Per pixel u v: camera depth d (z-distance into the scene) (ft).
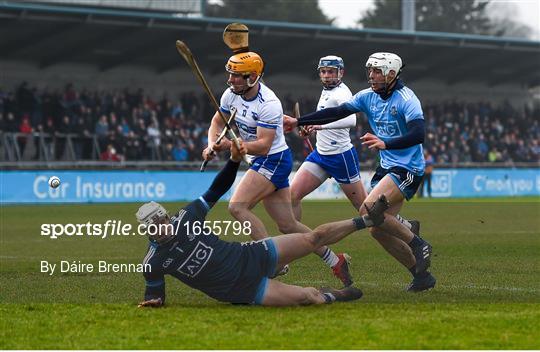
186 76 393.50
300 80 415.85
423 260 92.02
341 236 81.20
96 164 310.24
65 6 336.08
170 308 79.82
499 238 162.30
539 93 465.88
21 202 291.38
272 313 76.74
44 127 336.29
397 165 93.25
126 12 323.78
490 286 97.14
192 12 359.25
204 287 79.30
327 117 97.25
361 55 383.24
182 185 321.52
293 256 80.28
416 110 91.15
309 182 110.52
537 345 64.13
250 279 79.41
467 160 401.29
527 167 389.60
